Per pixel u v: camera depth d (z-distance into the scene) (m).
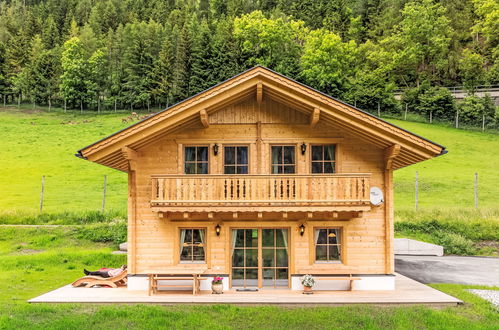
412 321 10.76
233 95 13.35
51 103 83.56
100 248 23.06
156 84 80.44
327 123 14.23
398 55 71.44
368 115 12.99
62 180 41.59
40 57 87.44
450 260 21.08
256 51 80.88
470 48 77.81
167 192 13.30
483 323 10.70
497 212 26.86
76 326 10.30
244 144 14.45
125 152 13.20
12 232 24.88
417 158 13.86
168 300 12.31
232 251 14.10
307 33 86.56
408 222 26.05
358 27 88.44
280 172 14.43
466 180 38.53
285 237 14.13
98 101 80.88
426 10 72.88
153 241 14.04
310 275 13.25
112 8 118.12
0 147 51.69
